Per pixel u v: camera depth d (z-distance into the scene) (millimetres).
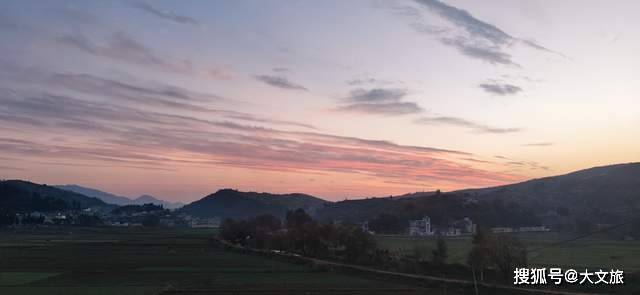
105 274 124812
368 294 89812
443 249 130625
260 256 185250
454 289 95312
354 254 154125
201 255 188750
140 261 162250
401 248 191500
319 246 178750
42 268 139625
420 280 105500
